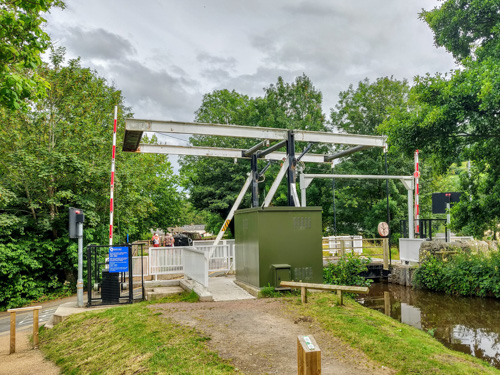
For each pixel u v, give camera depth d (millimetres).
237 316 8023
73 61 19688
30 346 8422
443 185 33344
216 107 36500
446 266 15469
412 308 12750
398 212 29094
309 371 3168
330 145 32750
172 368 5375
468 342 9062
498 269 13898
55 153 16672
